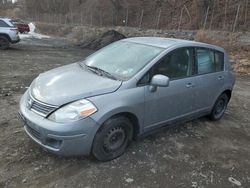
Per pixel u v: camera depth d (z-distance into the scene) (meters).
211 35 21.48
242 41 19.27
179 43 5.07
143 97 4.29
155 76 4.27
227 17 26.48
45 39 32.41
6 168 3.85
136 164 4.20
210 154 4.79
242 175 4.27
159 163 4.30
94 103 3.79
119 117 4.08
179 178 4.00
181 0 33.72
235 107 7.72
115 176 3.87
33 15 66.25
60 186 3.60
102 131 3.92
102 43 24.78
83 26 40.56
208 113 6.00
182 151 4.75
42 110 3.80
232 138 5.56
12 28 17.25
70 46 25.23
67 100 3.75
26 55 15.61
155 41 5.16
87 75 4.38
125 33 31.47
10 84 8.08
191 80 5.14
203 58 5.50
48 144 3.79
